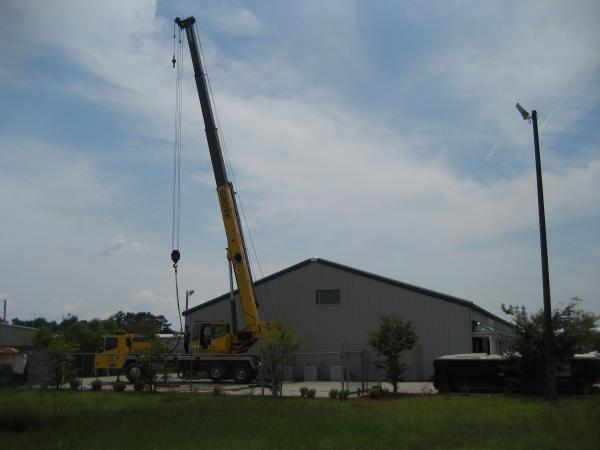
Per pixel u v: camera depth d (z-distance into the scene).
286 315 39.66
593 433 13.57
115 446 12.87
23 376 34.25
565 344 24.09
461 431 14.12
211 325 35.22
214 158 33.62
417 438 13.39
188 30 33.78
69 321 68.00
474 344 40.03
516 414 17.36
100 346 35.84
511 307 24.98
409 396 25.17
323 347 38.69
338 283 39.03
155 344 29.23
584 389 24.94
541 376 24.28
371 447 12.39
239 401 22.52
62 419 17.28
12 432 15.62
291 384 34.12
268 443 12.93
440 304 36.72
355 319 38.41
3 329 53.09
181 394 26.56
